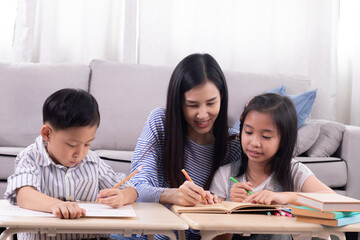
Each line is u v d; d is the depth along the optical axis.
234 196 1.33
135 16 2.93
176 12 3.01
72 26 2.92
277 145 1.41
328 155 2.38
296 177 1.46
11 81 2.51
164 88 2.62
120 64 2.65
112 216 0.96
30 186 1.10
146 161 1.41
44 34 2.88
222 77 1.42
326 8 3.04
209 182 1.48
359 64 3.06
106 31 2.95
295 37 3.07
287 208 1.16
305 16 3.07
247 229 0.96
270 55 3.07
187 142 1.49
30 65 2.59
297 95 2.56
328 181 2.27
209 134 1.50
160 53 2.97
